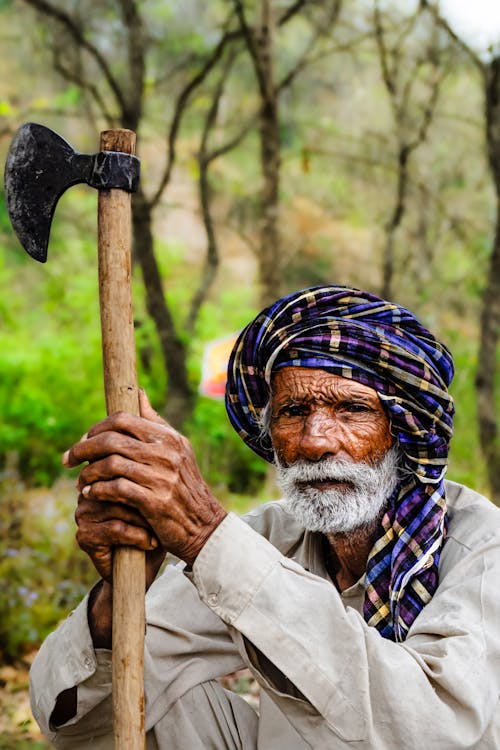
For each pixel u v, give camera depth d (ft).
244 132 35.45
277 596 6.89
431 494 8.07
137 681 6.86
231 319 49.21
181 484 6.83
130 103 30.81
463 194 45.96
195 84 30.99
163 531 6.83
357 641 6.84
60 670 7.72
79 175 7.17
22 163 7.29
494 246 30.45
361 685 6.77
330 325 7.91
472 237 44.86
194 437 32.45
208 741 8.34
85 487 6.87
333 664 6.81
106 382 7.00
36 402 35.99
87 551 7.02
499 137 31.04
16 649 18.33
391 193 46.75
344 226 57.82
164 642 8.41
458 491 8.52
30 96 49.01
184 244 60.64
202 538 6.95
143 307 38.88
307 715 6.99
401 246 45.55
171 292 45.44
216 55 30.73
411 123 36.47
